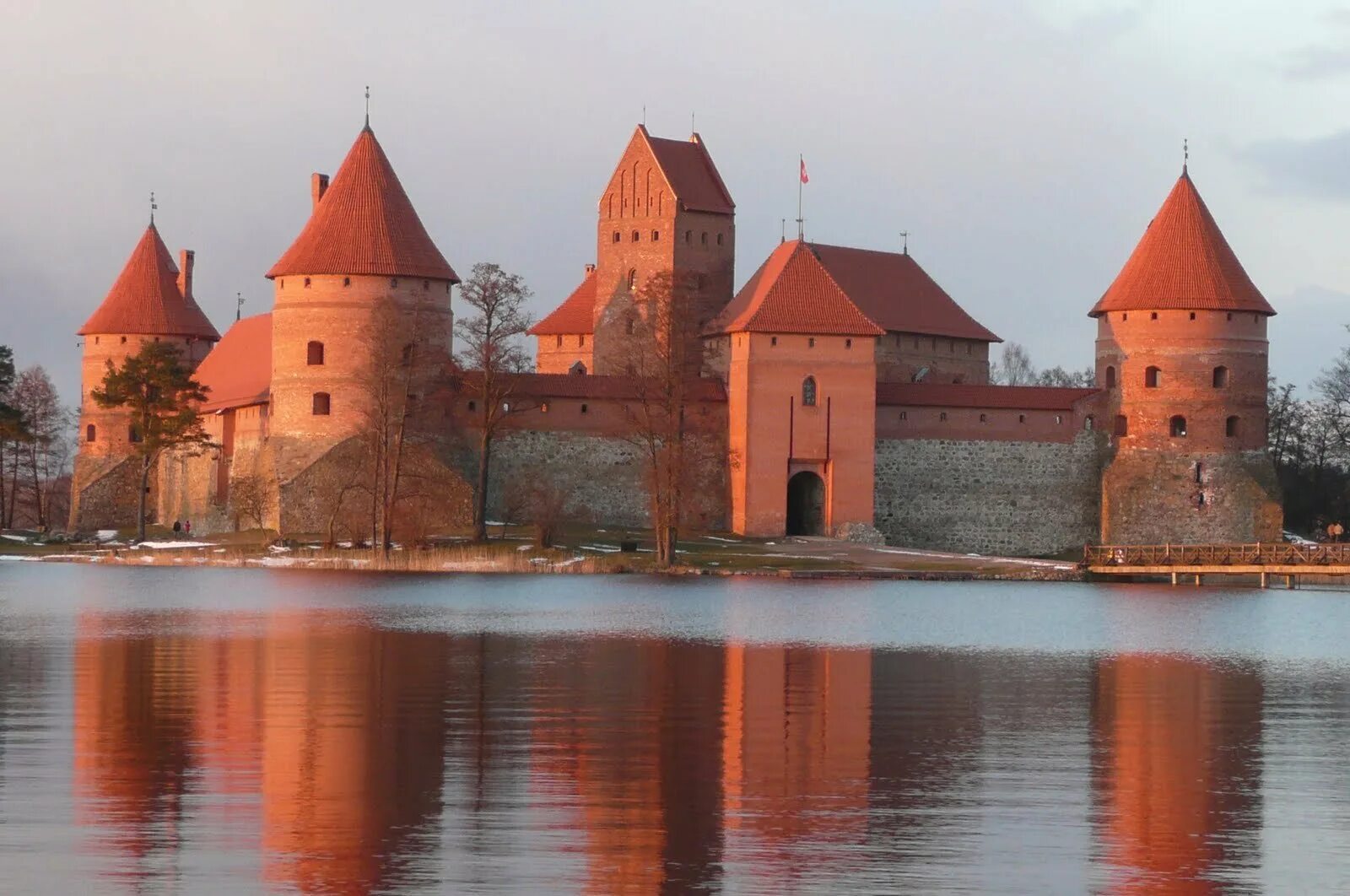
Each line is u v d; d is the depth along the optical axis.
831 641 71.81
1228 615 88.81
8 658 62.38
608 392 127.38
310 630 72.88
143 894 31.16
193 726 47.25
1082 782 41.44
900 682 58.97
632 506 127.44
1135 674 62.28
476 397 122.56
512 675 58.88
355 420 122.62
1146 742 46.94
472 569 110.81
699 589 98.88
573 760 43.16
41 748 43.97
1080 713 52.16
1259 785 41.25
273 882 31.98
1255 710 53.06
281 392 124.62
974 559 120.44
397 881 32.12
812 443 127.75
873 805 38.69
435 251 126.06
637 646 68.50
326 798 38.47
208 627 74.06
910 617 83.81
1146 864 34.12
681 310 125.81
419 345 124.12
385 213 125.25
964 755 44.66
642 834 35.78
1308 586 116.12
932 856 34.41
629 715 50.25
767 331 127.12
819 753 44.59
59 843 34.41
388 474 117.06
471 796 38.91
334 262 123.00
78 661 61.53
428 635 71.38
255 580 101.69
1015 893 32.19
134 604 85.44
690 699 53.72
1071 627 80.94
